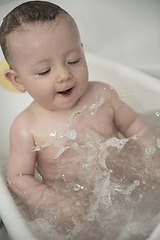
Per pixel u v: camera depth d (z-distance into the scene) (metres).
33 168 0.92
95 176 0.86
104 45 1.40
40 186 0.85
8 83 1.29
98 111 0.96
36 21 0.76
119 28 1.40
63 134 0.90
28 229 0.60
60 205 0.78
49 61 0.77
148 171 0.88
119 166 0.90
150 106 1.12
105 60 1.21
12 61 0.83
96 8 1.43
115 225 0.71
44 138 0.91
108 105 0.99
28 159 0.90
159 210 0.73
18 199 0.81
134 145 0.98
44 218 0.75
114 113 1.01
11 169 0.90
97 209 0.76
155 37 1.35
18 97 1.30
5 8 1.41
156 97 1.10
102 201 0.77
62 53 0.77
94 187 0.84
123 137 1.14
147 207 0.75
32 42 0.76
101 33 1.41
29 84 0.82
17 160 0.90
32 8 0.78
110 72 1.19
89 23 1.43
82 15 1.44
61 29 0.76
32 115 0.93
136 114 1.06
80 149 0.90
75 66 0.80
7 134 1.20
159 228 0.55
